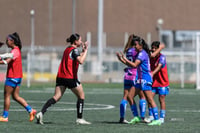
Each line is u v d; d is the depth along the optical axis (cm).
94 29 15762
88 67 10962
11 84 3122
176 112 4028
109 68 11344
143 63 3055
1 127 2823
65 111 3962
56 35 15825
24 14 15962
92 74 10931
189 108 4438
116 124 3069
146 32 16388
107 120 3369
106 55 11469
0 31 16062
